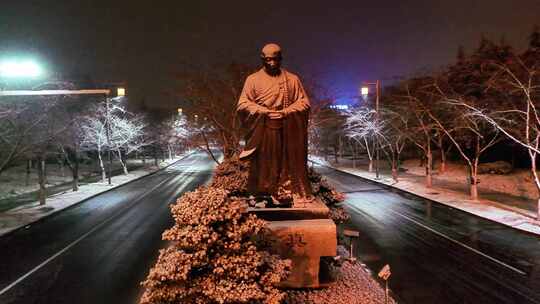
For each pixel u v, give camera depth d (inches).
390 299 366.3
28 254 640.4
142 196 1259.2
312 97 1459.2
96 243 701.9
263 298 254.8
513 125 998.4
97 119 1649.9
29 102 893.2
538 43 1451.8
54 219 914.7
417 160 2215.8
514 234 730.2
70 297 465.7
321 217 338.0
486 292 462.0
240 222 264.2
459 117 1060.5
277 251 319.6
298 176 352.5
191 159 3031.5
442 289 470.3
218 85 1202.6
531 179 1283.2
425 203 1063.0
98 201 1168.2
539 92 911.7
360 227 788.0
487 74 1290.6
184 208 258.1
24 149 892.6
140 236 748.6
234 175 481.4
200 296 249.8
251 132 347.6
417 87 1389.0
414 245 658.8
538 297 448.1
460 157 1881.2
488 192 1205.7
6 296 471.8
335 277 397.7
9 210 992.2
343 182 1531.7
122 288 490.9
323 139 2406.5
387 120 1427.2
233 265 250.4
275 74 352.5
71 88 1069.1
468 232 746.2
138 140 2342.5
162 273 239.6
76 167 1348.4
